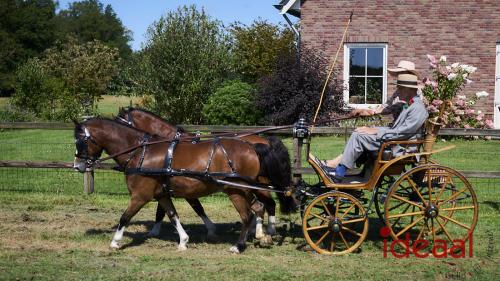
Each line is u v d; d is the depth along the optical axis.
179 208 10.02
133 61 22.47
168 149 7.34
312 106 16.70
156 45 21.06
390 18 17.95
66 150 15.79
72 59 35.88
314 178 11.78
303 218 7.25
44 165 10.63
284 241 7.96
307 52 17.23
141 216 9.59
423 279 6.25
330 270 6.59
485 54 17.77
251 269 6.64
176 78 20.95
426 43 17.91
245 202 7.34
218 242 8.02
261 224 7.94
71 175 12.61
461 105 15.86
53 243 7.83
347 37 18.09
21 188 11.42
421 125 7.12
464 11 17.73
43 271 6.54
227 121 18.70
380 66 18.08
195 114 21.23
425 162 7.29
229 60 21.48
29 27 63.75
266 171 7.24
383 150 7.07
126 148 7.54
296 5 18.72
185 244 7.61
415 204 7.20
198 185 7.28
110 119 7.75
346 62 18.16
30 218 9.16
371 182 7.12
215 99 18.81
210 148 7.30
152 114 8.51
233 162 7.22
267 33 22.33
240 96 18.44
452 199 7.25
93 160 7.69
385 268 6.66
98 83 33.81
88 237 8.13
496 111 17.83
